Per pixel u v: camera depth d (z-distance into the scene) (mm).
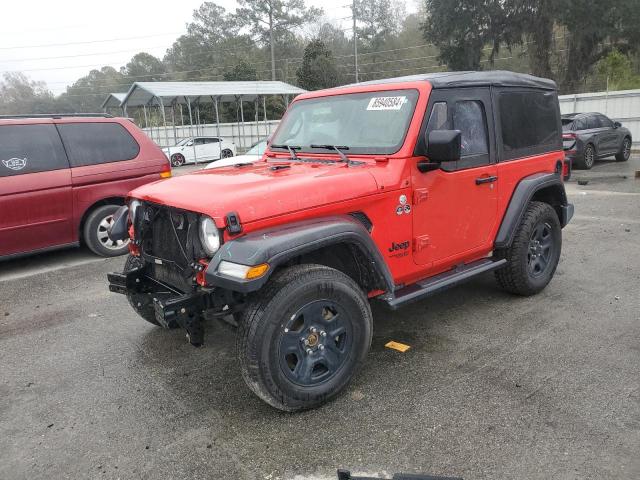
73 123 7062
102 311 5312
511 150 4652
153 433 3166
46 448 3064
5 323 5102
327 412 3301
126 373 3957
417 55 62531
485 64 40875
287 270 3170
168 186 3592
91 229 7191
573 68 35344
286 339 3117
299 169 3793
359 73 63156
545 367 3770
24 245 6656
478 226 4398
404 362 3924
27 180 6543
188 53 78500
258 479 2725
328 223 3240
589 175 13938
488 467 2730
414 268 3930
